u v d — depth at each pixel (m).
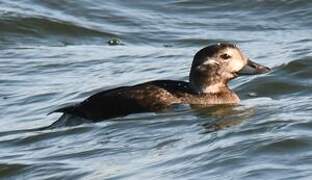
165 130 16.19
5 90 19.78
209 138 15.50
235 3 26.64
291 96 18.11
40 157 15.55
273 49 22.23
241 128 15.86
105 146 15.71
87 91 19.27
